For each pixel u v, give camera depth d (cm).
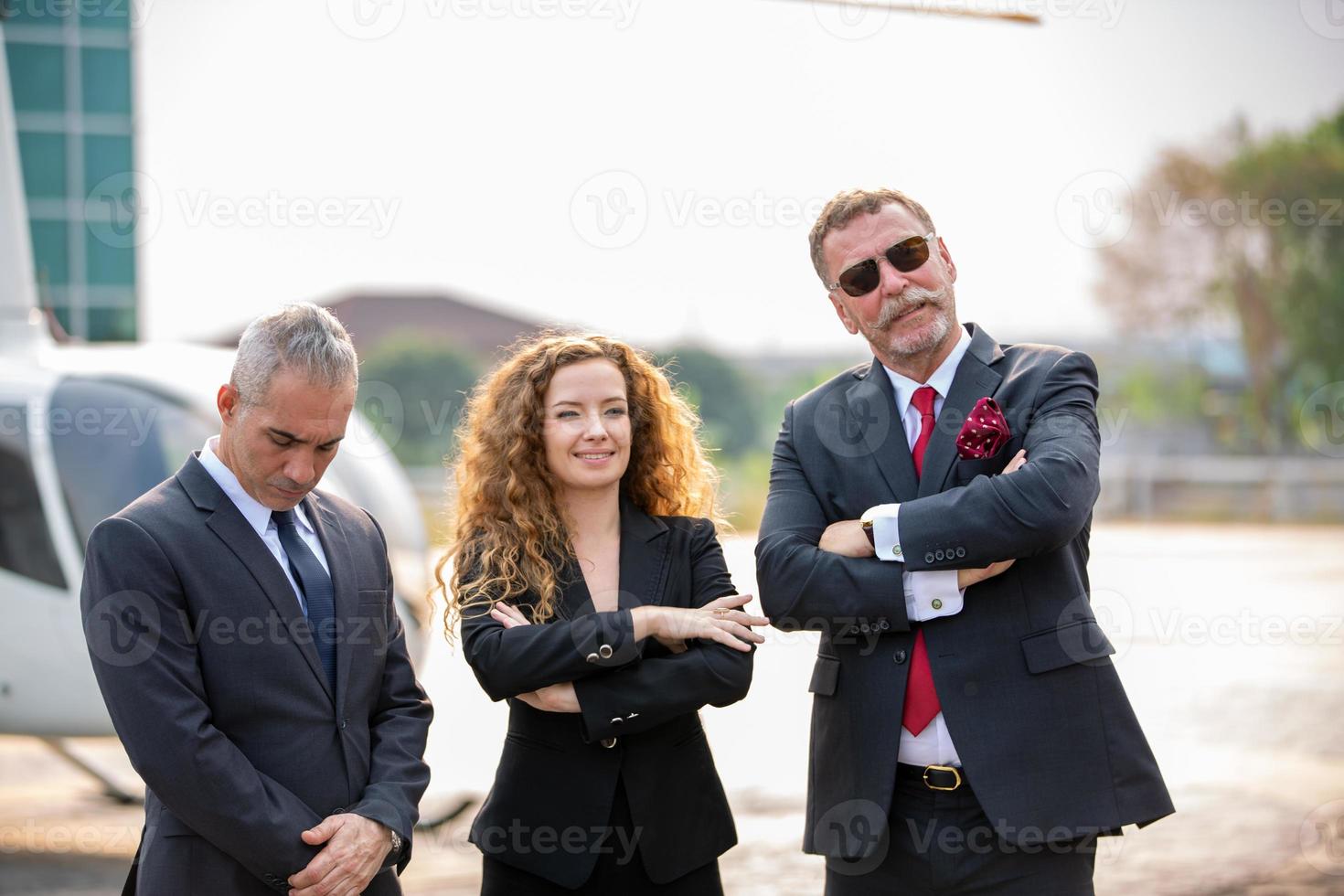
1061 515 338
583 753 364
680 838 367
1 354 750
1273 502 3055
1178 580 1755
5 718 693
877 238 367
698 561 391
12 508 695
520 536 379
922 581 353
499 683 353
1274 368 3903
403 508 771
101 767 871
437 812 728
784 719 1059
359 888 323
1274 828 709
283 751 326
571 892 362
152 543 318
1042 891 352
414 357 3991
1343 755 880
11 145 791
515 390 387
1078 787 347
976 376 375
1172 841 686
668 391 414
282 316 326
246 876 320
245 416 321
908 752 362
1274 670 1206
